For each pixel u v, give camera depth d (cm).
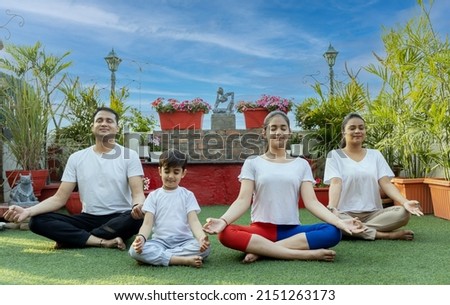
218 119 654
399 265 244
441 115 397
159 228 264
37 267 245
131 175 320
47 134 535
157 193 271
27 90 489
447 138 416
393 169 500
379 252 278
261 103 621
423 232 348
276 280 217
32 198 411
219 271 234
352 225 255
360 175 338
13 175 447
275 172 271
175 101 632
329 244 258
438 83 435
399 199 323
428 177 463
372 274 226
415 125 433
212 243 312
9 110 470
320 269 236
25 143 465
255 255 255
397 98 469
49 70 552
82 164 320
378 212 331
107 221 313
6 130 497
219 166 552
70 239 293
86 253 280
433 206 427
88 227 312
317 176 553
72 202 451
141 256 243
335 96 578
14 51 548
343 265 245
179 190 274
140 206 279
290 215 270
